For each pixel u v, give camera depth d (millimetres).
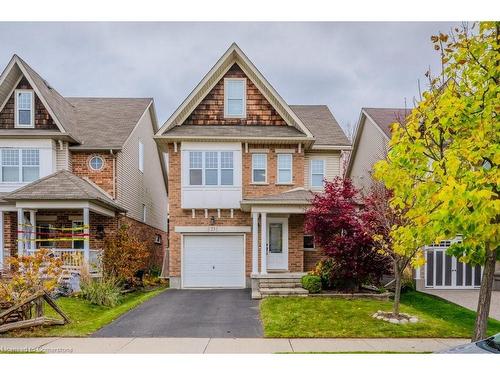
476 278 19641
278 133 19422
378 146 24938
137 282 19469
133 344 9336
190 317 12273
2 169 19641
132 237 20094
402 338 9984
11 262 11938
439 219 5977
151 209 27609
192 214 19328
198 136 18969
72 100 25516
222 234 19391
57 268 14742
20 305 10523
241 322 11617
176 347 9078
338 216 14188
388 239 11953
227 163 19406
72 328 10828
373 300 14312
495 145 6039
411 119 7320
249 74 20094
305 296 14891
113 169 20578
